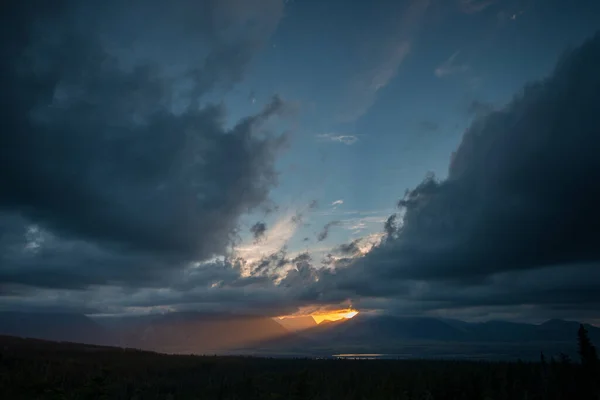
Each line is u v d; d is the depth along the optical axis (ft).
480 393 335.47
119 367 404.98
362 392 351.25
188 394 323.37
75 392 233.14
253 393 321.32
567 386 331.36
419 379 374.22
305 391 300.40
